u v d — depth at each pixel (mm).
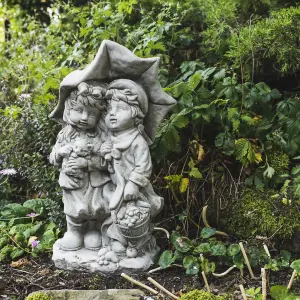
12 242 3510
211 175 3709
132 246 3074
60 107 3160
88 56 4234
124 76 3045
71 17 4840
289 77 4098
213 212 3631
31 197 4195
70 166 3051
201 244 3129
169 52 4191
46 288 2953
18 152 4207
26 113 4281
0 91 4922
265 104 3781
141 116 3039
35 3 6027
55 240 3479
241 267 3041
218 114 3707
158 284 2887
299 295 2857
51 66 4152
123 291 2850
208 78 3883
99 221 3172
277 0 4301
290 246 3316
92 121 3059
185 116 3697
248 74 3883
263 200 3498
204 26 4367
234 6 4141
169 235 3480
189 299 2742
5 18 5785
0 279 3002
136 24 4402
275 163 3680
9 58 5641
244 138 3666
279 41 3744
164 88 3633
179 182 3637
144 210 3006
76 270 3105
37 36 5262
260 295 2762
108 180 3137
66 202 3127
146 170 3002
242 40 3816
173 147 3537
